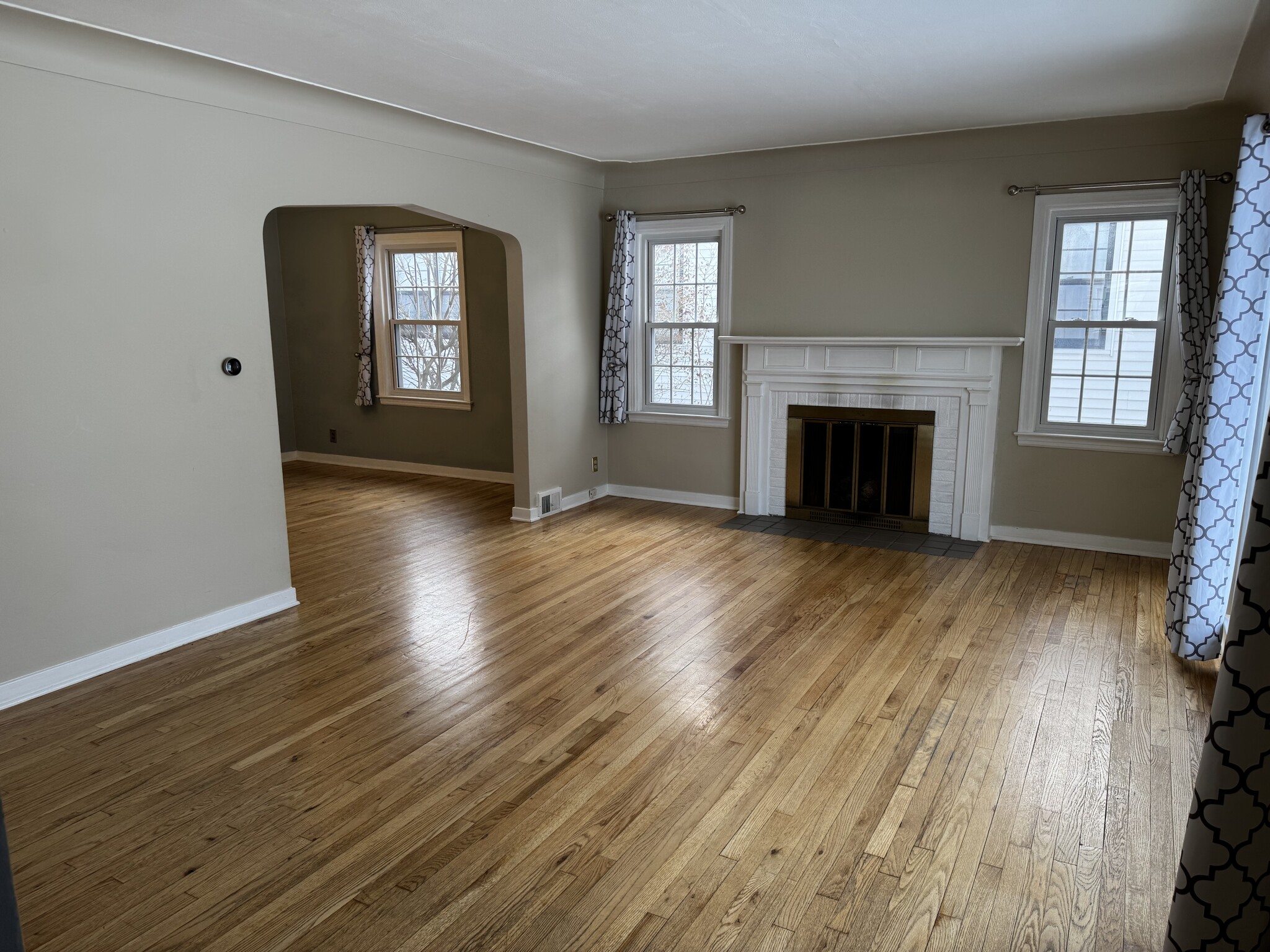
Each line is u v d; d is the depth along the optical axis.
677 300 6.46
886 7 2.98
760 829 2.46
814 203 5.75
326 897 2.19
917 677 3.46
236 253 3.92
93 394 3.45
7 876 0.65
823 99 4.25
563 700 3.29
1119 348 5.07
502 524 6.04
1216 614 3.49
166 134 3.60
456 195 5.09
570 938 2.04
